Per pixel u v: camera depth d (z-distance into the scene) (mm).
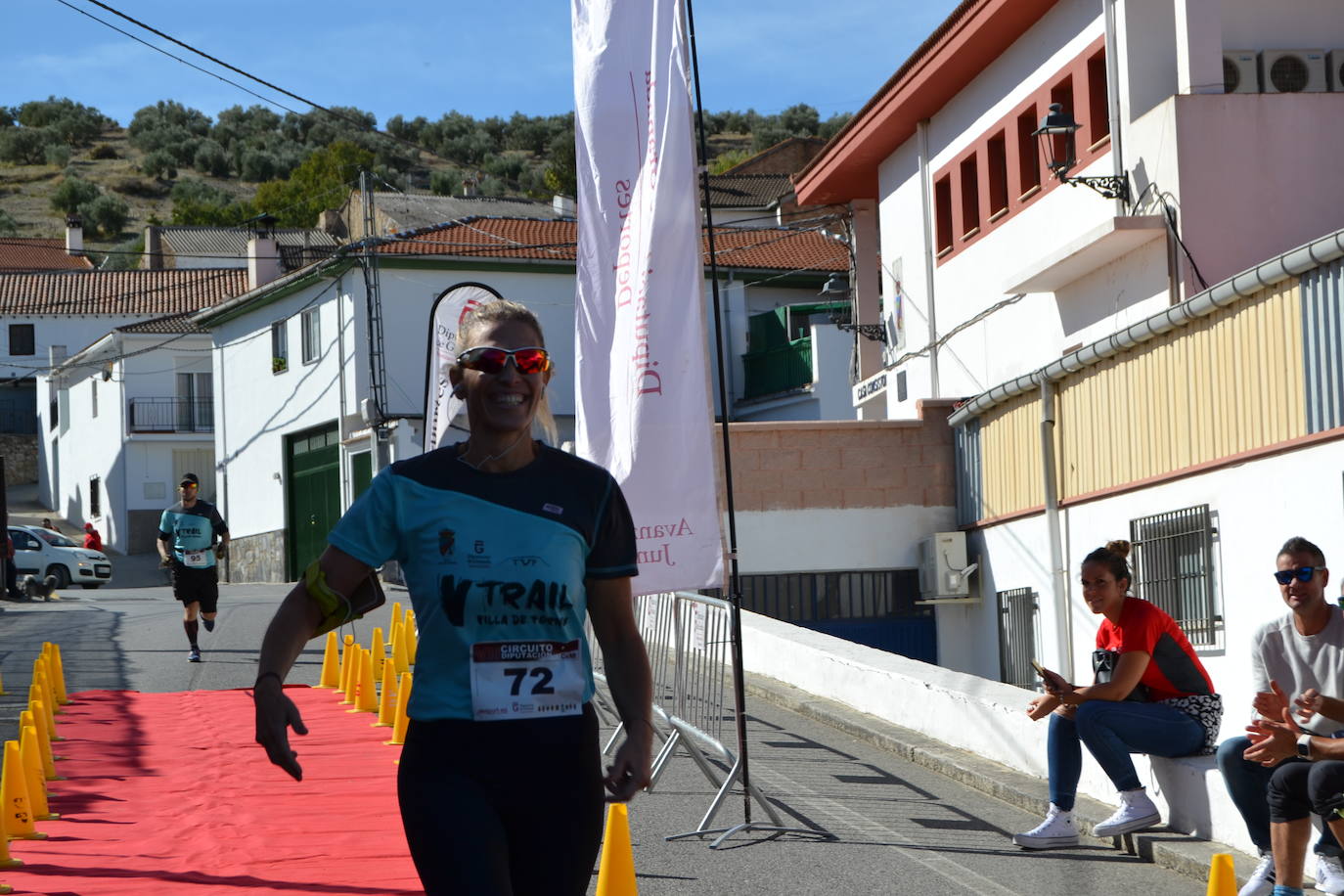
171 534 17266
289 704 3508
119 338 51969
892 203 25234
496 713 3537
